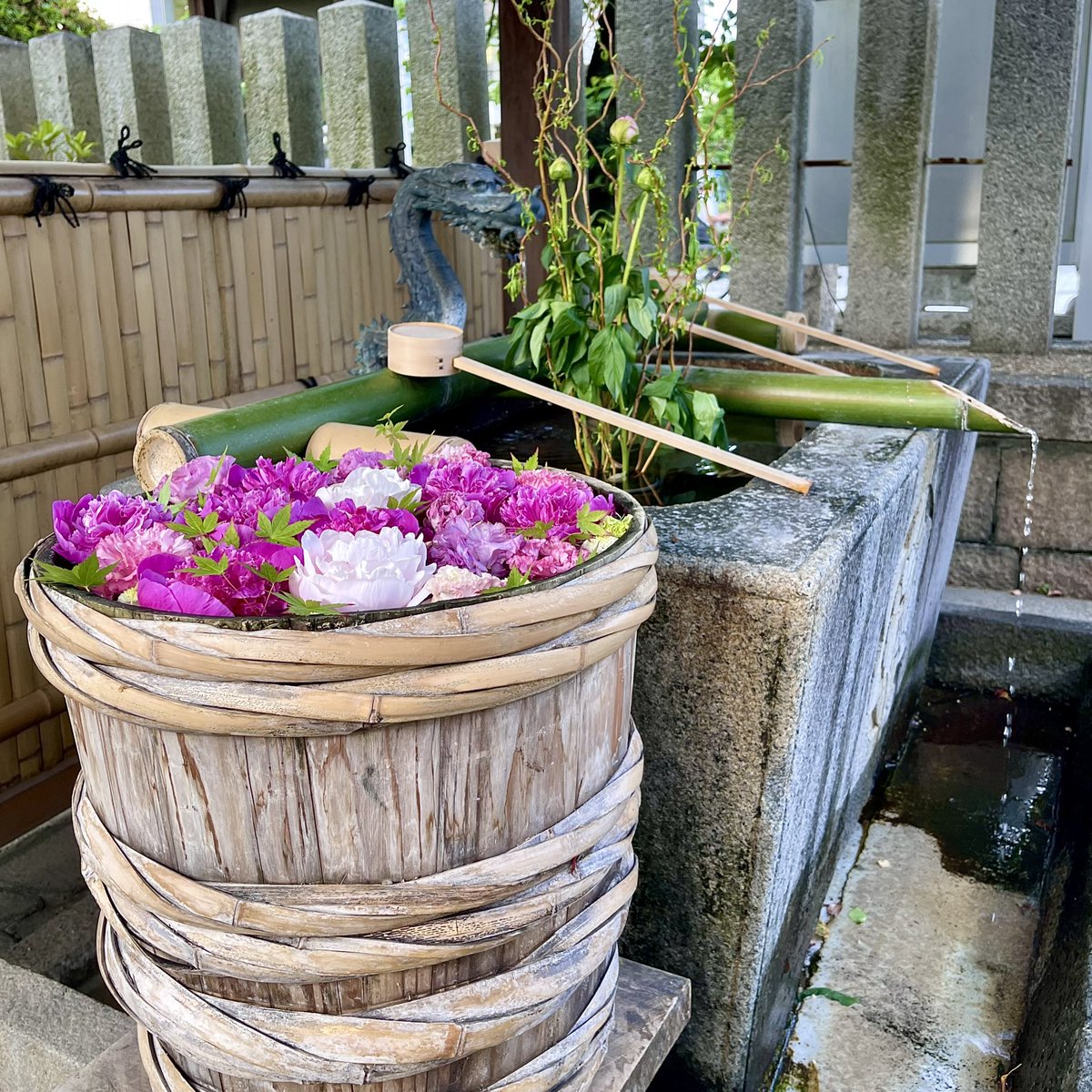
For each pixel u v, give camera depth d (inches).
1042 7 121.7
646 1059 55.9
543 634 37.9
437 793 38.0
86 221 95.5
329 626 34.3
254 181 112.6
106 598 37.9
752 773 61.4
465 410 100.7
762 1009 69.2
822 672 63.3
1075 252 140.6
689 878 65.7
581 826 43.3
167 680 35.0
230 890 38.1
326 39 139.7
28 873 89.4
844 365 111.7
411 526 41.1
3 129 144.7
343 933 38.1
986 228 131.4
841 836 92.4
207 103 137.6
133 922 41.3
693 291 82.0
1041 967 79.7
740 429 107.7
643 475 86.2
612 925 47.1
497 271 152.6
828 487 72.4
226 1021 40.3
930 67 128.6
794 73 129.5
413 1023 40.3
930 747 119.7
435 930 39.3
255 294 116.7
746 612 58.6
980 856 99.3
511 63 113.9
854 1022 79.2
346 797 36.8
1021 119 126.3
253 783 36.6
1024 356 134.0
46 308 93.0
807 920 81.6
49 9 203.8
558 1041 47.2
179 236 105.9
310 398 76.0
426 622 35.2
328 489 43.3
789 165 133.3
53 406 95.0
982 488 137.9
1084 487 132.9
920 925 89.9
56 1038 60.6
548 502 44.8
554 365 81.2
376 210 133.8
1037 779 112.7
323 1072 40.3
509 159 117.0
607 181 143.0
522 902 41.3
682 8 85.0
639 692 63.6
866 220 135.3
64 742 100.1
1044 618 131.0
